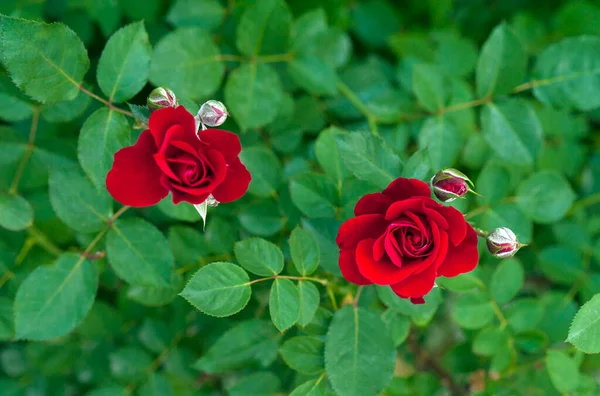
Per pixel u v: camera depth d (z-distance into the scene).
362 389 0.66
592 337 0.63
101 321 0.79
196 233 0.74
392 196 0.61
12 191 0.75
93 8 0.79
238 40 0.76
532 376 0.74
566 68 0.76
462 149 0.81
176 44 0.75
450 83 0.78
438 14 0.89
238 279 0.64
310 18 0.80
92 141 0.65
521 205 0.76
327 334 0.66
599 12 0.87
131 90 0.66
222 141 0.60
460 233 0.60
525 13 0.89
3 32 0.63
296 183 0.70
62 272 0.68
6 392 0.83
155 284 0.68
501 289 0.73
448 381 0.81
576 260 0.81
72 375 0.85
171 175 0.58
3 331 0.73
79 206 0.69
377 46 0.89
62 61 0.65
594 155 0.89
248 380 0.74
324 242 0.67
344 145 0.66
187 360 0.78
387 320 0.69
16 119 0.74
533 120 0.76
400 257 0.60
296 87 0.81
